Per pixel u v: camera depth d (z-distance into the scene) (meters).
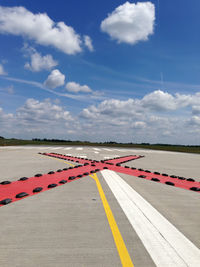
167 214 3.75
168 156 21.92
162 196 5.04
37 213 3.61
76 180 6.59
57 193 5.01
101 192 5.13
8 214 3.54
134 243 2.59
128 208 3.97
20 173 8.23
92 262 2.15
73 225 3.11
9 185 5.86
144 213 3.73
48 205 4.08
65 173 8.08
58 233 2.82
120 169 9.83
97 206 4.05
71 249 2.41
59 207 3.96
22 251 2.33
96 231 2.91
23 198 4.57
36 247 2.43
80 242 2.58
